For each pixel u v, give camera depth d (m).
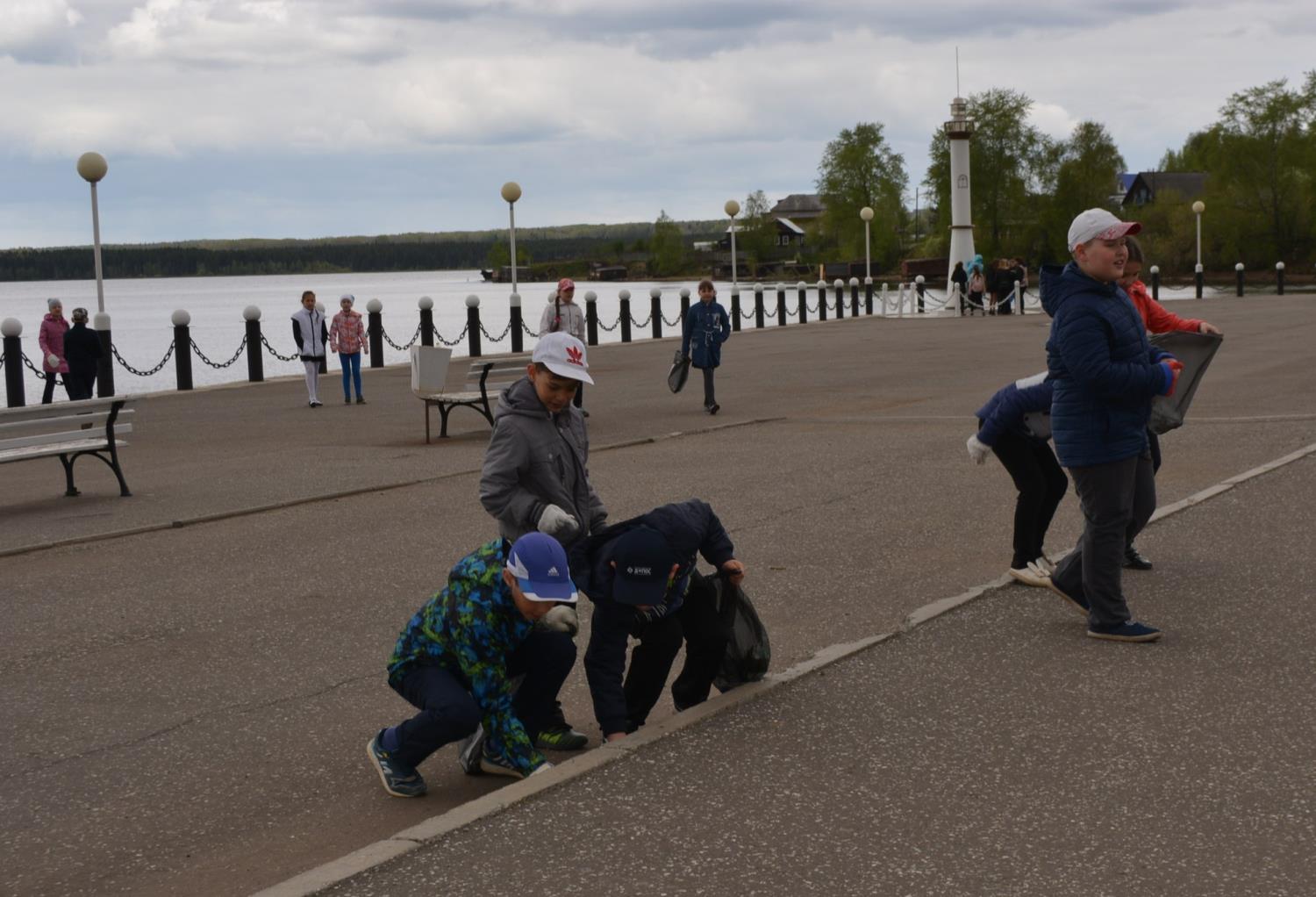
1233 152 89.44
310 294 20.64
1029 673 5.97
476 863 4.13
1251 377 19.22
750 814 4.47
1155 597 7.21
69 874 4.41
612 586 5.10
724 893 3.89
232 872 4.38
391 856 4.18
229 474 13.47
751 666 5.77
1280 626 6.58
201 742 5.68
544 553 4.62
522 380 5.27
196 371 34.66
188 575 8.87
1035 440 7.53
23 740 5.76
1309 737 5.05
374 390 23.61
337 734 5.73
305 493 11.95
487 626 4.79
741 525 9.73
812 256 128.12
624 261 190.12
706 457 13.27
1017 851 4.12
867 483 11.34
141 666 6.80
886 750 5.05
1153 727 5.23
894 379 21.47
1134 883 3.89
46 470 14.44
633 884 3.96
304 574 8.77
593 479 12.08
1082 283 6.22
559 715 5.48
